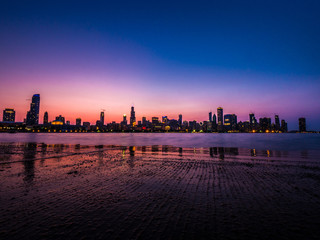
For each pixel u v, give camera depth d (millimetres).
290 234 4961
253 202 7270
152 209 6582
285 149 32938
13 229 5199
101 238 4754
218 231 5082
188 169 14133
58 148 33625
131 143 51906
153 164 16469
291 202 7277
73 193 8359
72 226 5379
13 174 12289
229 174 12383
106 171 13320
